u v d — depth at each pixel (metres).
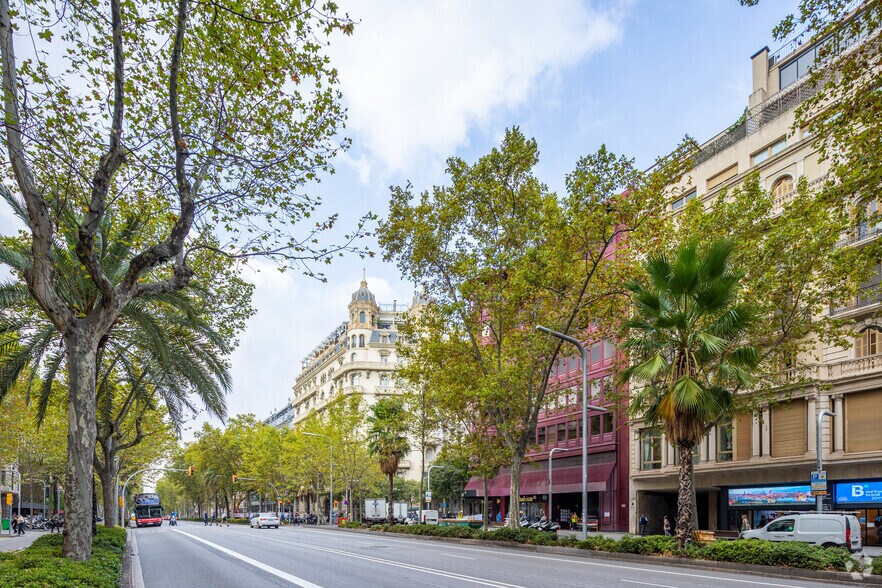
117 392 27.48
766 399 25.45
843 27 14.14
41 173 12.37
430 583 13.38
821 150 15.64
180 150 10.79
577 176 23.28
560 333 25.09
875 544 26.58
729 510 33.31
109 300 11.21
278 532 44.84
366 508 59.69
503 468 52.50
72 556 11.06
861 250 17.52
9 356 17.45
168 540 33.56
